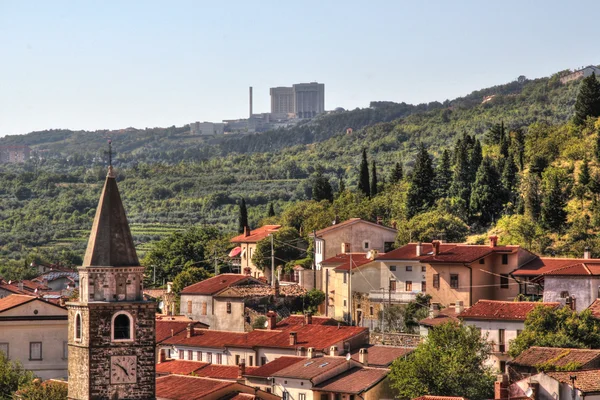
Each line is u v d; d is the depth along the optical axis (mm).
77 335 121000
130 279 121312
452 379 153250
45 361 176375
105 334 119375
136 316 120250
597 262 196875
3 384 155500
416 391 153375
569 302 183500
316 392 161375
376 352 179875
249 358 194375
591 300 186125
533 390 133750
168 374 178000
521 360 150750
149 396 120438
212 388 150125
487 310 179250
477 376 154750
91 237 122438
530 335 166375
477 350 160500
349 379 162250
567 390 131375
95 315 119125
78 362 120438
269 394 155250
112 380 119375
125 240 122438
